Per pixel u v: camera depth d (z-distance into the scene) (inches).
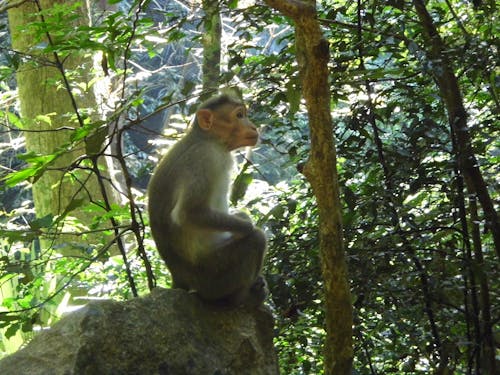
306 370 280.2
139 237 280.8
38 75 463.2
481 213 299.6
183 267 247.6
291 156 278.4
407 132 257.3
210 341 226.7
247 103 285.4
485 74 267.4
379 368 309.4
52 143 470.3
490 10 281.4
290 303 263.0
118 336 205.9
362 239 261.0
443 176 272.5
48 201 476.4
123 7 853.8
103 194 279.1
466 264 251.6
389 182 263.0
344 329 184.1
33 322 259.4
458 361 271.7
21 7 453.1
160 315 218.1
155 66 1000.2
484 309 261.6
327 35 301.9
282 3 173.0
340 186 270.2
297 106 241.1
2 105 584.1
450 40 285.1
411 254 254.5
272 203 306.8
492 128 264.8
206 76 398.6
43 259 353.1
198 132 260.1
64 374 193.3
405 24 291.4
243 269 243.4
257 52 650.2
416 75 279.0
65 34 268.2
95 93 460.8
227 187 265.6
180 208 242.8
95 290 351.9
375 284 254.8
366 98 275.1
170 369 210.5
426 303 257.6
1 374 196.2
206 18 292.2
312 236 272.4
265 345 245.9
